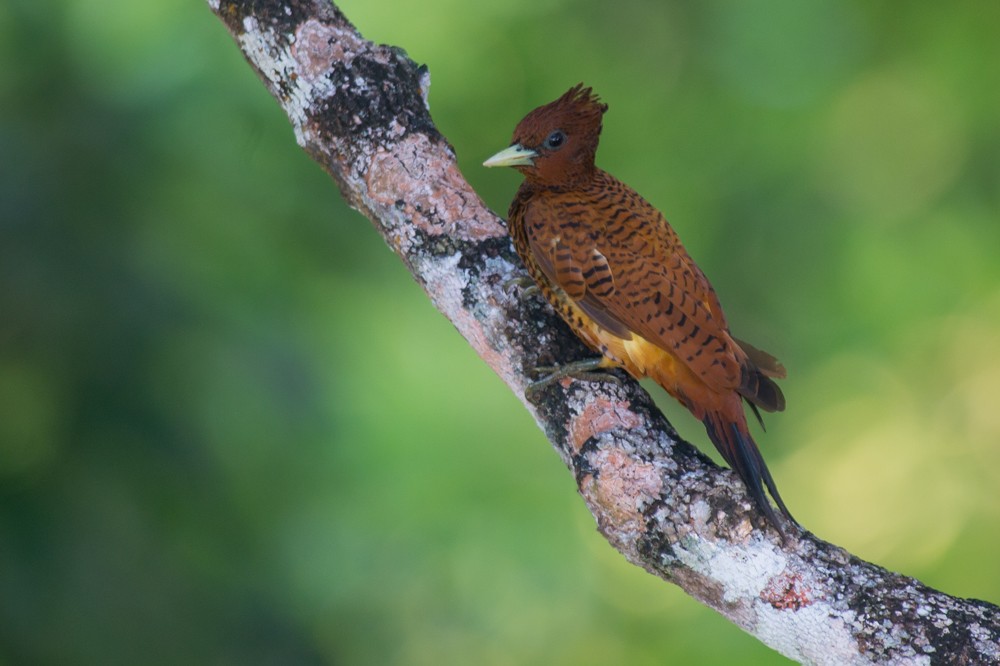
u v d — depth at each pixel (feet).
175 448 34.40
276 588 36.29
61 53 37.55
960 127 55.88
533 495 50.49
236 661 35.32
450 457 49.08
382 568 43.70
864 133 57.21
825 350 59.36
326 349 38.04
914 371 60.54
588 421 23.41
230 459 35.37
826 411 62.44
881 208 57.57
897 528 58.44
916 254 57.16
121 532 34.27
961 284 57.06
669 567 21.24
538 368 24.29
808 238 57.62
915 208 57.31
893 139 57.00
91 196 36.01
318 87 25.77
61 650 33.22
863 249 57.31
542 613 50.39
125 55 39.19
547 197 27.04
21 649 32.83
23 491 33.60
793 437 63.21
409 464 47.83
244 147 39.55
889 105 56.90
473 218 25.35
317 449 36.88
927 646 19.65
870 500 60.08
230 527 35.53
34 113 36.63
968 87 55.11
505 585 49.32
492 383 51.55
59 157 36.01
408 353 49.65
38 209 34.71
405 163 25.40
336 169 25.94
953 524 57.16
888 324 58.13
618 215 26.35
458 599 48.47
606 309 25.53
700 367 25.25
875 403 61.72
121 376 34.17
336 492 39.88
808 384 61.82
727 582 20.79
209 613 35.14
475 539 48.57
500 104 59.98
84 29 38.37
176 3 40.50
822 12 57.11
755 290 59.11
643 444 22.39
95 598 33.78
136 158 37.06
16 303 33.99
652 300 25.55
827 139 57.41
